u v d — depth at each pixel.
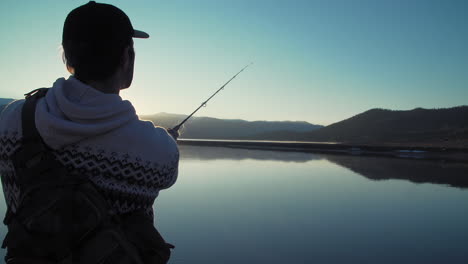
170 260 2.71
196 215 4.06
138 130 0.60
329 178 7.49
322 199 5.16
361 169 9.48
